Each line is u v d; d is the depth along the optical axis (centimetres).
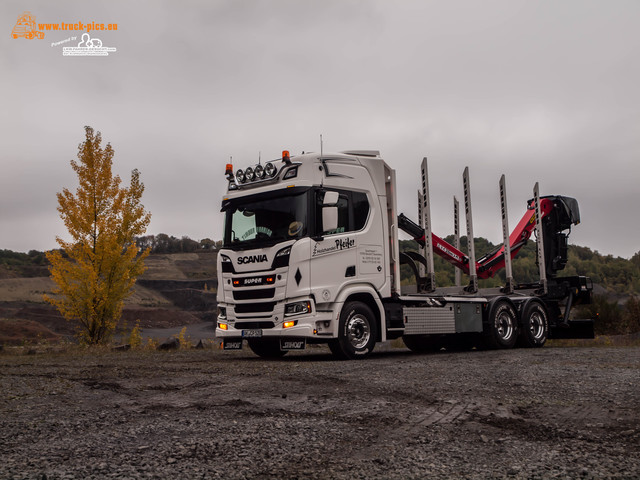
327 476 314
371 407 517
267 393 602
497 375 738
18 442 386
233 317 1061
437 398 563
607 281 13700
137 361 1017
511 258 1546
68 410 507
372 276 1094
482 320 1331
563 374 739
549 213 1603
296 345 1007
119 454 355
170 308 17450
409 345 1444
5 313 13312
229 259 1070
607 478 311
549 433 421
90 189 1891
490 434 417
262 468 328
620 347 1467
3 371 829
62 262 1844
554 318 1535
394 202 1152
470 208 1382
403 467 332
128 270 1861
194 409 512
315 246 1007
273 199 1052
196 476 310
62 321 10775
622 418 467
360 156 1124
